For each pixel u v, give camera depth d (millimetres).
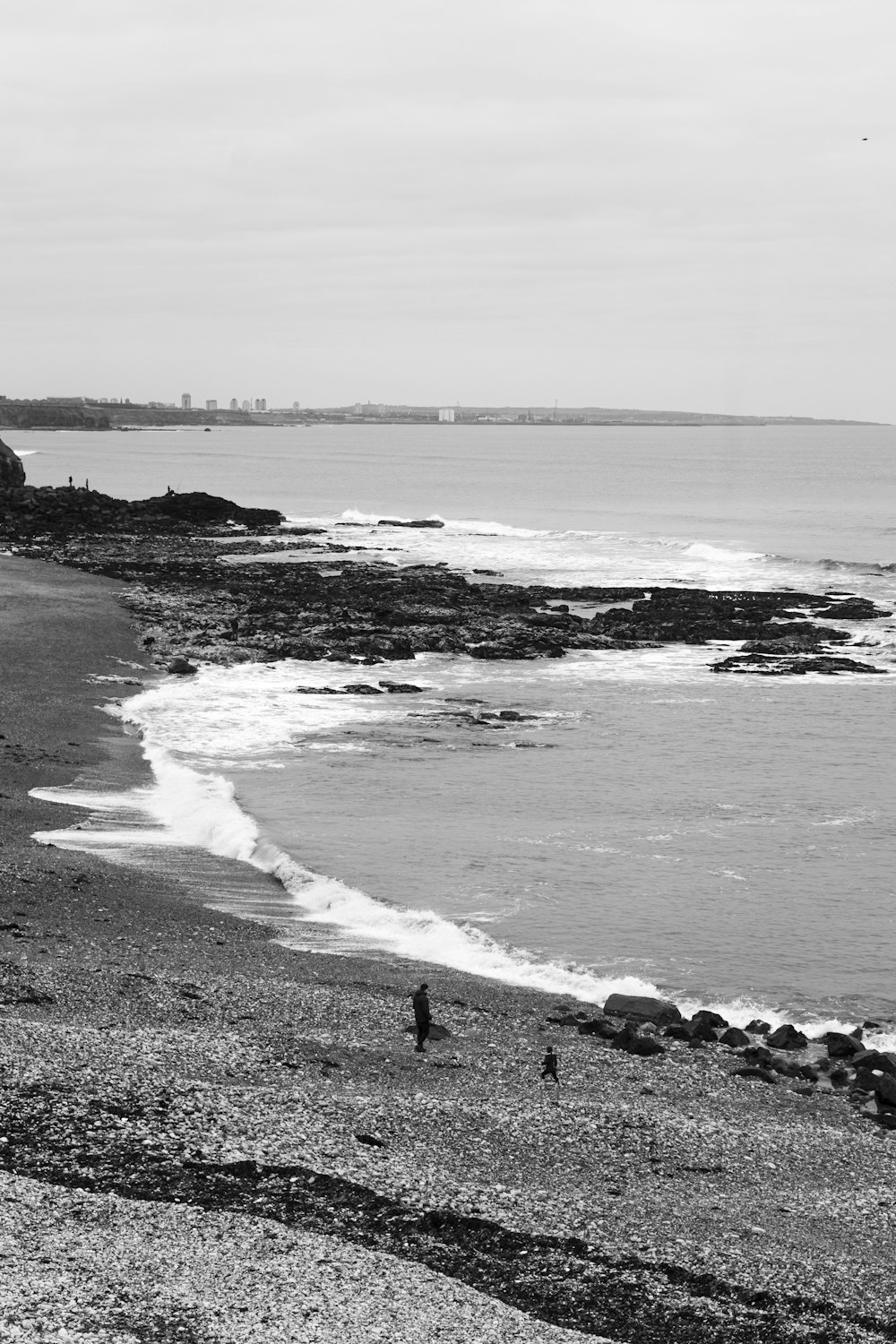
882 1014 28797
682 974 30656
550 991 29281
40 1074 20562
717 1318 15914
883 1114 23125
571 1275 16594
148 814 41250
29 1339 13812
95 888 33250
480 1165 19500
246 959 29422
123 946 29188
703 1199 19141
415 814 42812
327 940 31656
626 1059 25188
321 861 37719
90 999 25219
